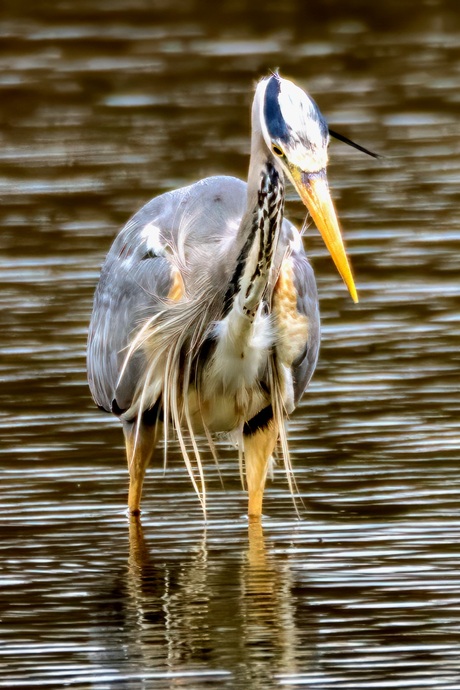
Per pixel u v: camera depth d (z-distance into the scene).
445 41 35.19
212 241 11.67
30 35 36.03
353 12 39.00
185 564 10.42
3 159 25.31
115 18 38.03
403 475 12.27
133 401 11.93
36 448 13.21
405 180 23.39
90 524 11.43
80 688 8.18
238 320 11.16
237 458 13.40
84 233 20.53
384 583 9.83
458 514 11.32
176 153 25.34
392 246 19.73
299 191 10.33
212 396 11.64
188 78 31.41
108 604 9.58
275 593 9.70
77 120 28.42
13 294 17.81
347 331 16.44
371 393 14.48
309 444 13.11
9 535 11.12
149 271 11.83
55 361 15.58
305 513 11.55
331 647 8.70
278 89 10.42
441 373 15.04
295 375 12.12
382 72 31.91
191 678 8.31
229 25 37.31
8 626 9.20
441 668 8.33
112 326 12.27
